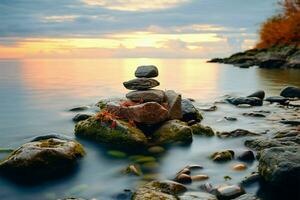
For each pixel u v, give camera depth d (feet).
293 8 238.48
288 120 48.98
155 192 24.29
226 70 179.22
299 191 25.67
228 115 54.80
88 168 31.24
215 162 32.37
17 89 95.55
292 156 26.89
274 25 245.04
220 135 41.14
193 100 72.28
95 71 195.83
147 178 28.84
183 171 29.19
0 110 61.57
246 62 220.23
